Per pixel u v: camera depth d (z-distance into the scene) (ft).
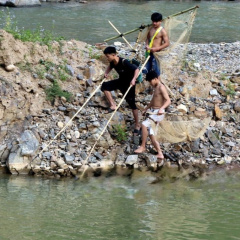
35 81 48.06
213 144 46.26
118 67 44.19
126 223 33.86
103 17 87.66
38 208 35.78
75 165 42.55
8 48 47.62
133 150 44.88
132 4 101.04
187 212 35.88
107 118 46.42
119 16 88.84
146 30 49.96
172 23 49.06
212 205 37.22
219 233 32.86
